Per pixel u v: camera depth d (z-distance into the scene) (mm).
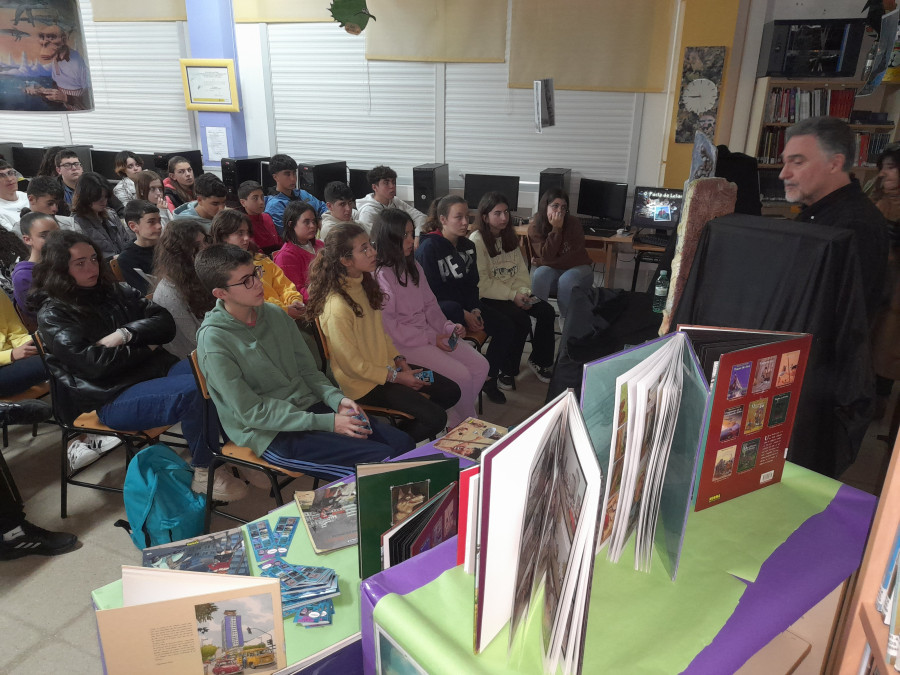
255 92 6641
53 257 2289
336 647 1062
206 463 2379
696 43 5012
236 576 939
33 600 2094
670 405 910
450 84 5988
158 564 1264
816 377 1401
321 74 6352
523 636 784
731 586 939
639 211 5348
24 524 2309
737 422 1095
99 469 2850
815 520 1108
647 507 934
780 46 4848
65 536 2350
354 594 1203
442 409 2572
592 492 630
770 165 5219
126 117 7355
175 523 2135
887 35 2742
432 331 3031
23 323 2668
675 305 1534
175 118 7145
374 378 2484
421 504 1205
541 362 3945
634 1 5207
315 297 2506
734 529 1075
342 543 1335
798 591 934
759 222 1385
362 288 2557
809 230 1327
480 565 666
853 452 1521
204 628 930
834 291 1322
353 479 1587
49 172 5488
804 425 1443
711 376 1078
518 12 5535
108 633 889
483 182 5832
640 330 2688
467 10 5680
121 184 5633
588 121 5699
